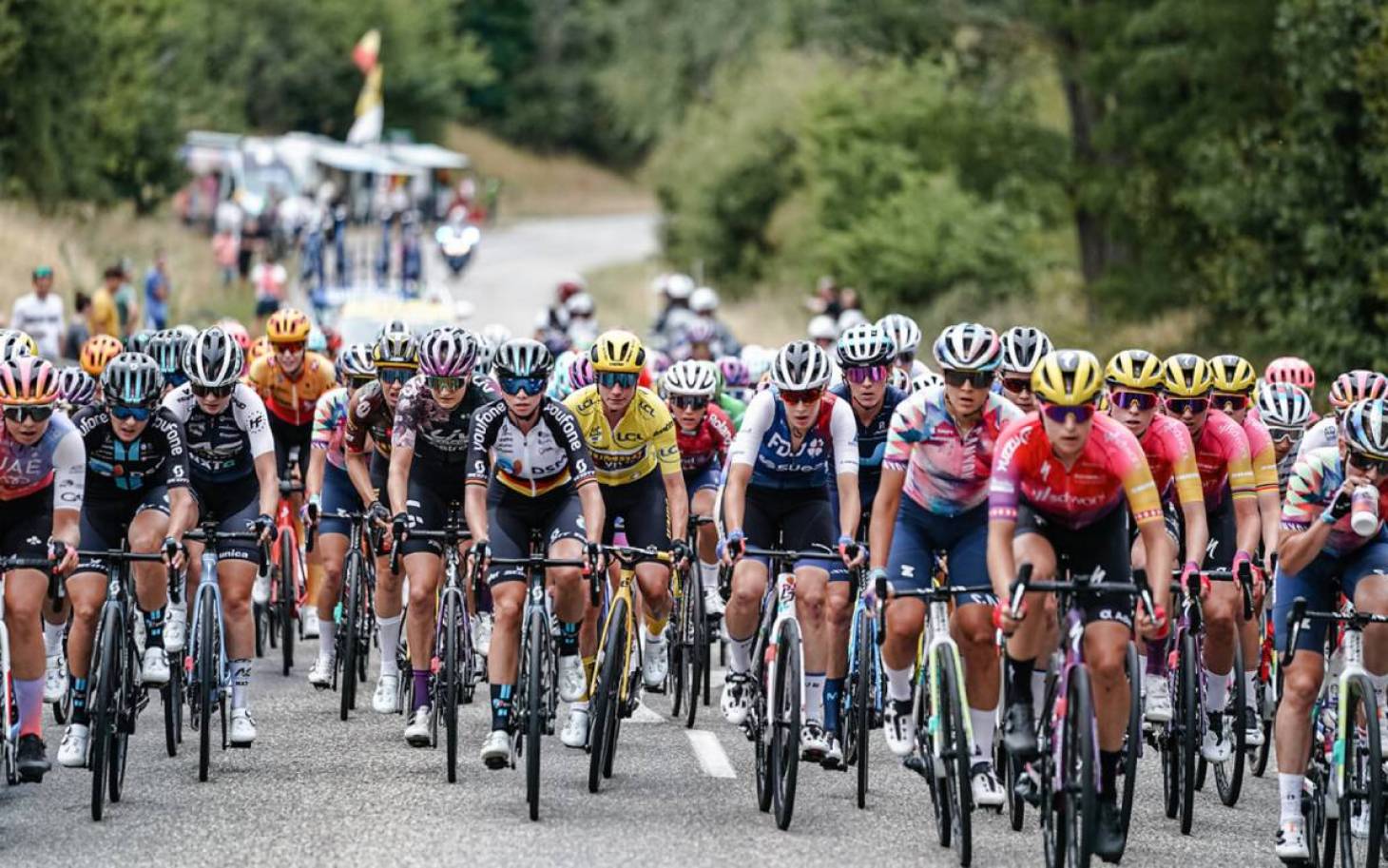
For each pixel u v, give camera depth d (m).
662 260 133.25
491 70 186.75
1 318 63.75
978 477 18.56
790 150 118.69
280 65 160.62
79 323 54.22
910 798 20.97
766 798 19.70
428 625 22.12
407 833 18.23
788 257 113.38
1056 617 18.23
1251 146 58.62
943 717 18.14
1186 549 19.66
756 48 137.62
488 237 153.00
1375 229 53.78
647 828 18.70
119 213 96.62
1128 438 17.16
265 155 118.56
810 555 20.03
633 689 22.03
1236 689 21.41
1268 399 23.59
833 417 21.08
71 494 19.09
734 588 21.06
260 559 22.12
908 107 86.00
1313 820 18.66
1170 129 64.19
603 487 22.75
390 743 23.28
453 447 22.59
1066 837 16.75
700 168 122.25
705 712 26.58
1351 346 53.62
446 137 186.75
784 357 20.44
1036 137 75.12
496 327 35.38
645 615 25.78
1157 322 68.69
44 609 22.20
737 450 20.88
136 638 21.27
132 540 20.78
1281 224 55.44
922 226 95.50
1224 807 21.53
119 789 20.03
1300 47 54.78
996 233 94.94
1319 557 18.52
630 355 21.16
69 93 87.00
